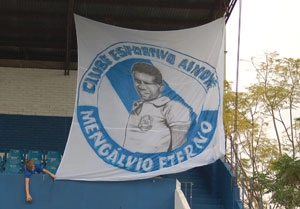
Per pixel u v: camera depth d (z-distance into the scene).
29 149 17.75
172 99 12.98
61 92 18.28
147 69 13.20
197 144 12.66
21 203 12.34
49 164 16.19
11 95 18.14
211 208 13.82
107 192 12.48
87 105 12.81
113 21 15.73
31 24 16.12
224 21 13.50
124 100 12.93
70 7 14.35
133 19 15.67
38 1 14.67
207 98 12.97
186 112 12.87
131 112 12.85
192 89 13.05
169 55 13.31
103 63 13.20
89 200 12.41
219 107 12.94
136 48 13.37
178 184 12.69
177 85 13.09
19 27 16.34
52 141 17.91
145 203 12.50
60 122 18.06
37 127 17.97
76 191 12.44
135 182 12.56
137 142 12.67
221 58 13.27
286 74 25.42
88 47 13.29
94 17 15.57
